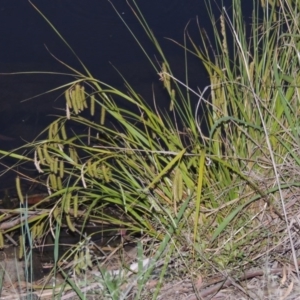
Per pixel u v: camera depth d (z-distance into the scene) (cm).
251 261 297
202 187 316
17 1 611
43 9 612
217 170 323
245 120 317
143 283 280
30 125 539
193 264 299
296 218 294
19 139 527
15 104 552
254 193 309
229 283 289
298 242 299
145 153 339
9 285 321
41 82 573
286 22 333
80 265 300
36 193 434
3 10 610
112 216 370
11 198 425
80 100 305
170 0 575
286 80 319
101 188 323
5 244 347
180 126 423
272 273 291
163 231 318
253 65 323
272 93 332
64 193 312
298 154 314
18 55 599
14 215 374
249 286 289
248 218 309
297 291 279
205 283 294
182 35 571
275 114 322
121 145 368
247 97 325
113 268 320
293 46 313
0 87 564
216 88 326
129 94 463
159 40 579
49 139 306
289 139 320
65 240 370
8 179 458
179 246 307
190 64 553
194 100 499
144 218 330
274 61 311
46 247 368
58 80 576
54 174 313
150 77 567
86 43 602
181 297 288
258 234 302
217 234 288
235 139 324
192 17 566
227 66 327
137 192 314
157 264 302
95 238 366
